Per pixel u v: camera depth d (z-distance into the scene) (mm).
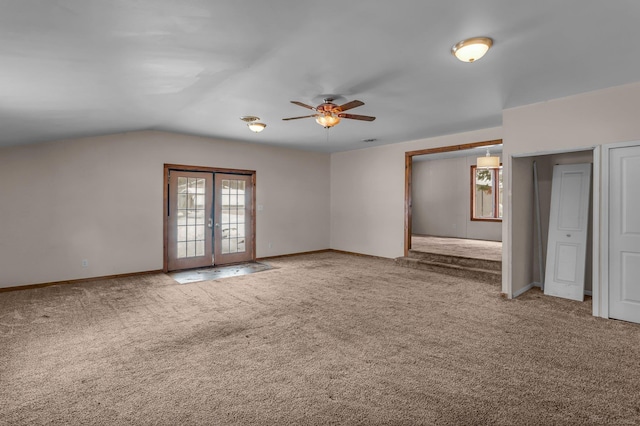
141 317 3738
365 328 3396
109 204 5645
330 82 3439
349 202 8305
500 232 8523
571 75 3291
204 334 3254
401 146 7156
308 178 8344
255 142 7203
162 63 2709
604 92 3684
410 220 7105
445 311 3918
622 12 2135
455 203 9500
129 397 2209
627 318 3582
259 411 2061
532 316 3744
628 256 3574
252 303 4246
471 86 3592
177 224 6387
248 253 7336
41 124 4004
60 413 2039
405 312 3881
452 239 9023
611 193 3660
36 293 4719
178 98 3865
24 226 4961
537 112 4188
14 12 1752
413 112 4684
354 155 8164
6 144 4703
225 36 2336
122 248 5770
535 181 4926
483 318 3680
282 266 6715
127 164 5805
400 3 1996
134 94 3482
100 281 5449
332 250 8781
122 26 2033
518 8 2082
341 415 2018
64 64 2490
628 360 2711
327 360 2719
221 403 2143
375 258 7625
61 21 1894
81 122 4293
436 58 2863
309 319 3654
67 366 2623
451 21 2234
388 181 7422
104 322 3582
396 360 2715
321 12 2068
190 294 4676
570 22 2264
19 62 2361
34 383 2377
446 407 2094
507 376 2465
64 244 5266
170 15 1969
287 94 3830
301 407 2098
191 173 6535
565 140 3965
